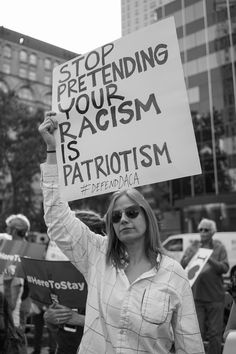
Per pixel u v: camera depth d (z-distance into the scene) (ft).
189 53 99.86
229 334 7.65
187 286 6.28
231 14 47.88
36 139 96.17
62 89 9.18
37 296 8.76
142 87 8.03
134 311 5.94
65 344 8.61
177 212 115.14
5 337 10.63
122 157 8.02
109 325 6.07
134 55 8.25
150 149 7.72
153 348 5.88
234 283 10.14
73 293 8.14
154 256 6.50
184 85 7.56
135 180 7.77
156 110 7.77
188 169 7.28
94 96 8.63
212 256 17.95
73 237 7.00
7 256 13.07
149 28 8.13
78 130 8.68
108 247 6.71
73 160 8.62
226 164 104.63
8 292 13.26
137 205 6.58
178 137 7.46
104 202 81.61
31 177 99.04
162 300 5.97
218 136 104.99
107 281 6.42
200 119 106.52
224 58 93.25
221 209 107.24
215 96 101.65
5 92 106.22
